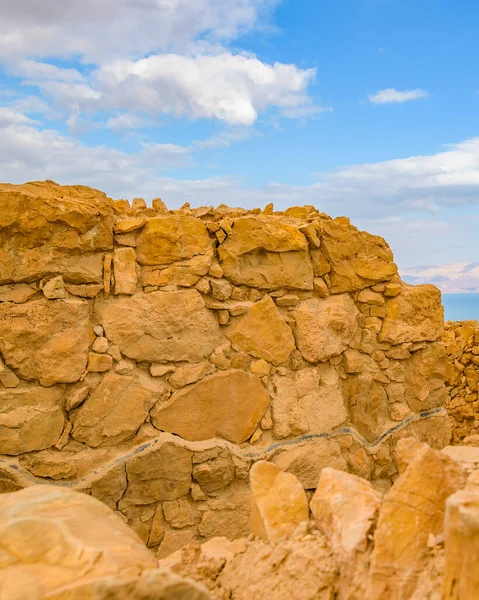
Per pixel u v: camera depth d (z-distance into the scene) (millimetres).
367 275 5250
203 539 4426
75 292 4121
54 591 1594
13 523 1925
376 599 1758
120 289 4266
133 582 1563
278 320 4805
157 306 4355
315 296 5094
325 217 5379
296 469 4727
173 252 4430
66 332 4055
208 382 4512
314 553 2016
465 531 1538
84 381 4133
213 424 4523
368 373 5242
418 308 5477
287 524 2309
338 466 4926
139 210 4578
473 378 8062
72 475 4027
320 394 4969
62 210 3955
